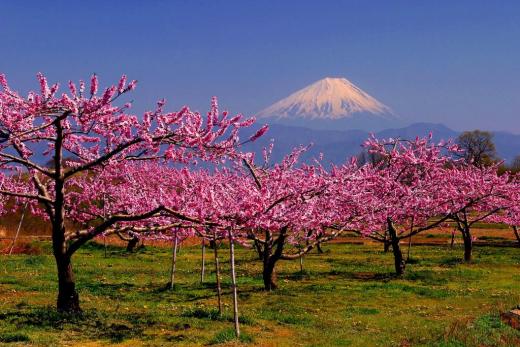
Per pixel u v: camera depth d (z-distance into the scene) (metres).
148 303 22.09
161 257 41.78
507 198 37.12
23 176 37.44
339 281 30.28
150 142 15.82
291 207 21.11
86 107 14.88
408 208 32.50
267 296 24.70
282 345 15.49
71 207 26.84
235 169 32.19
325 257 43.84
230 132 16.56
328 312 21.44
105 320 17.88
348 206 27.52
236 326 16.38
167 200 18.88
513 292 26.53
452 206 35.97
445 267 36.94
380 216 30.91
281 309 21.81
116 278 29.72
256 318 19.66
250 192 19.67
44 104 14.82
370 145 36.66
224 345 15.23
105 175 29.61
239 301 23.42
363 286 28.17
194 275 32.03
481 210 41.88
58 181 17.75
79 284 26.75
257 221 18.33
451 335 16.03
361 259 42.25
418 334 16.94
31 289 24.42
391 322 19.64
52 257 36.56
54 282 26.67
